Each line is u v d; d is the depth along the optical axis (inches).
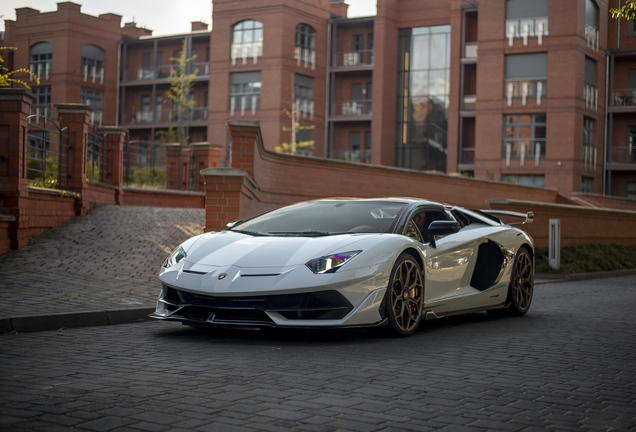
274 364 177.3
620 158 1553.9
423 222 248.2
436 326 257.3
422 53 1692.9
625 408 143.9
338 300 203.3
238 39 1754.4
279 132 1690.5
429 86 1684.3
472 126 1651.1
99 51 1943.9
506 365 184.5
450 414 135.1
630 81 1558.8
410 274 226.8
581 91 1451.8
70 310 243.9
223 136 1766.7
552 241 557.9
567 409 141.8
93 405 134.3
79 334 222.4
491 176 1435.8
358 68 1739.7
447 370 175.8
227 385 153.5
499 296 277.1
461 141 1631.4
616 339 233.8
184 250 226.5
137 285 312.3
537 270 558.6
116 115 1968.5
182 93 1729.8
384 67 1686.8
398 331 220.4
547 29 1449.3
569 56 1430.9
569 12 1430.9
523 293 292.7
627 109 1525.6
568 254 612.1
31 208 412.8
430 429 125.0
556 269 555.2
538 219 642.8
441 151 1674.5
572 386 162.6
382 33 1683.1
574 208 694.5
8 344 200.7
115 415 127.7
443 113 1670.8
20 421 122.6
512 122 1491.1
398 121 1720.0
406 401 143.8
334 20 1780.3
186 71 1895.9
